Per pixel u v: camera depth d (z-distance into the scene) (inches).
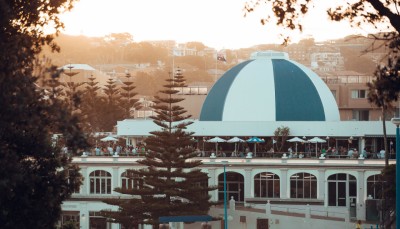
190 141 4640.8
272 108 5826.8
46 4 2161.7
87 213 5007.4
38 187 2246.6
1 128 2066.9
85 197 5017.2
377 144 5561.0
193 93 7751.0
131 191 4530.0
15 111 2006.6
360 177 4968.0
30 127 2151.8
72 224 2640.3
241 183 5088.6
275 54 6304.1
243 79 6008.9
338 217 4478.3
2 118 2017.7
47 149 2244.1
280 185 5039.4
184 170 5044.3
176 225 4456.2
